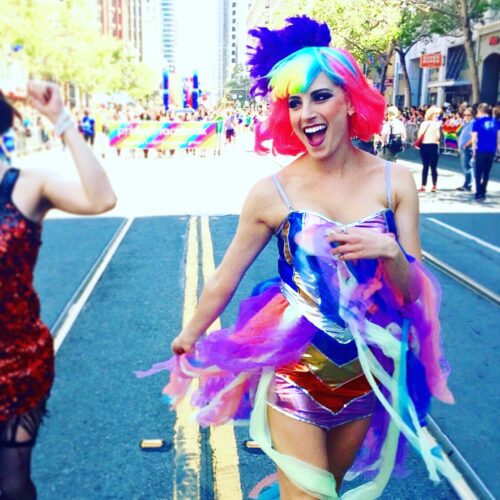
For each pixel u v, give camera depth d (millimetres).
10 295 1991
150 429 3619
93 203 2033
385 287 2217
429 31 29453
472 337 5102
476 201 12328
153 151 25875
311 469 2209
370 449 2539
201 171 18562
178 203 11984
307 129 2262
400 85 46812
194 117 28219
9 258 1984
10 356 2006
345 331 2229
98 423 3686
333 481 2242
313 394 2254
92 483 3137
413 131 28484
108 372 4367
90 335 5066
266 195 2332
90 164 2039
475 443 3525
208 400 2547
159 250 8070
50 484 3125
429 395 2297
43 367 2090
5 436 2049
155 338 4996
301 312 2252
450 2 22984
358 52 28859
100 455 3369
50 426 3650
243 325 2438
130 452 3398
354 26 25516
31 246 2049
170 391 2619
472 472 3215
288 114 2428
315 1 25203
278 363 2256
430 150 13578
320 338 2234
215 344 2363
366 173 2350
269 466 3291
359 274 2195
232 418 2494
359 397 2305
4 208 2006
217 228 9445
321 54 2256
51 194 2068
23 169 2096
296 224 2271
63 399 3973
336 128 2256
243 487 3107
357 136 2373
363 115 2303
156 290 6301
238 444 3494
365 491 2447
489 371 4453
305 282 2246
